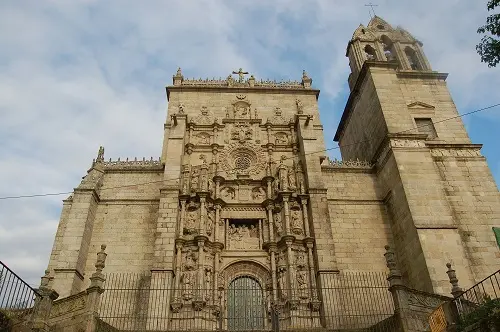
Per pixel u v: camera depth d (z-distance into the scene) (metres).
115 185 28.72
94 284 17.84
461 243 23.78
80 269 24.52
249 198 28.03
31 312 16.45
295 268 24.48
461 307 15.66
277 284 24.67
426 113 31.52
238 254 26.00
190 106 32.72
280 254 25.42
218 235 26.12
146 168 29.31
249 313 24.53
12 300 14.93
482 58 12.97
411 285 24.41
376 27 39.88
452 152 28.83
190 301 23.17
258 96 33.69
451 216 24.73
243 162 29.83
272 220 26.83
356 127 36.47
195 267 24.33
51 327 17.55
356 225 27.89
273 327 21.70
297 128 30.83
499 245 24.62
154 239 26.58
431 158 27.64
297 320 22.56
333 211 28.39
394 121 29.95
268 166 29.11
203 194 26.58
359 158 35.34
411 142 28.56
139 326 23.06
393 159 27.70
